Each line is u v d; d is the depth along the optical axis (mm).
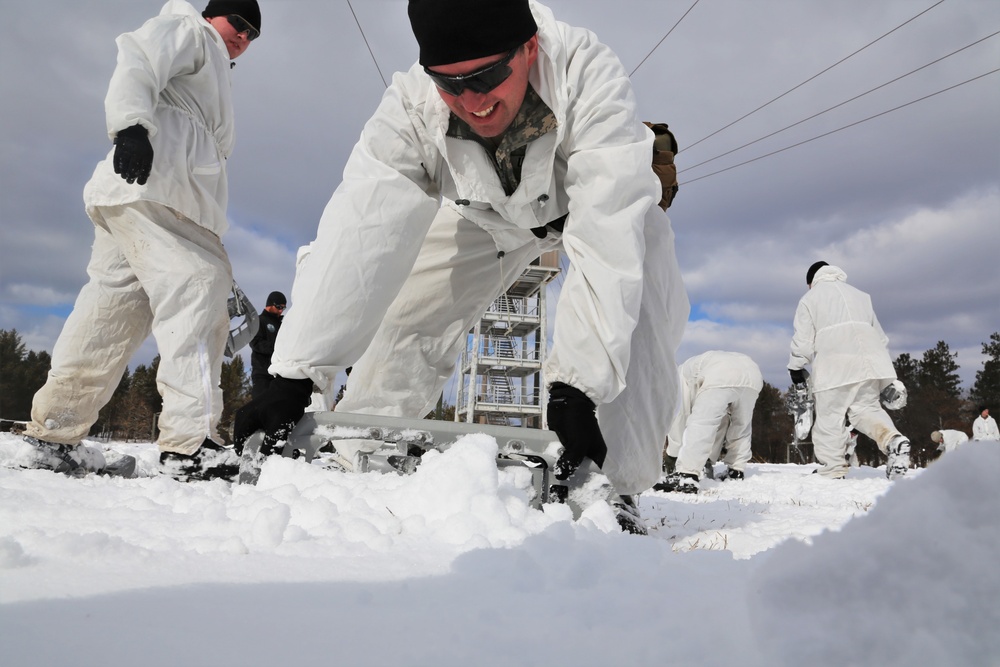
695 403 7344
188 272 3543
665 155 3074
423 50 2178
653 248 2658
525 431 2299
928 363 65062
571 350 2291
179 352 3527
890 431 7734
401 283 2598
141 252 3518
